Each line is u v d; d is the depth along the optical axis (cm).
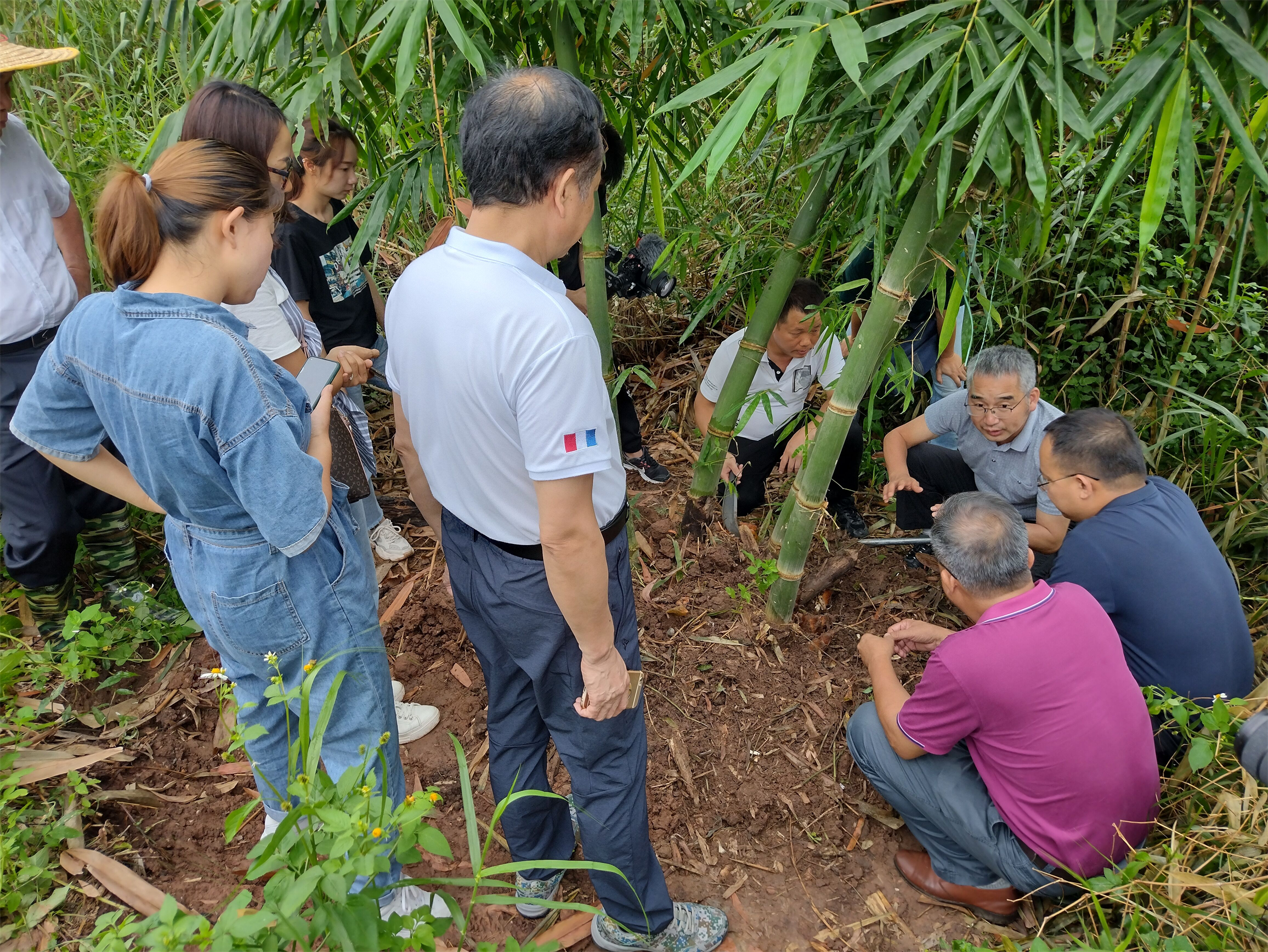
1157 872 198
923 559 329
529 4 234
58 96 370
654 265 292
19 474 251
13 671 255
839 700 273
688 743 260
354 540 184
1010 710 202
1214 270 323
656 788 249
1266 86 148
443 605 299
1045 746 202
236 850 227
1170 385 330
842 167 264
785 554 271
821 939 219
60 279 252
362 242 242
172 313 148
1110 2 150
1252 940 182
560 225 148
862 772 249
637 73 294
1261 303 376
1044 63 170
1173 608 227
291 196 265
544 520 147
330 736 184
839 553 329
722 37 268
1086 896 194
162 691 268
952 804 218
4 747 239
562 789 246
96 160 368
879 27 169
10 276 241
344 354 225
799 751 259
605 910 200
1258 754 163
